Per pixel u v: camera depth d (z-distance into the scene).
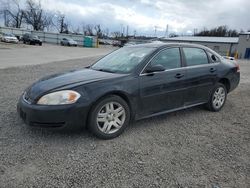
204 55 5.12
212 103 5.24
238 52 44.81
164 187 2.61
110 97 3.66
